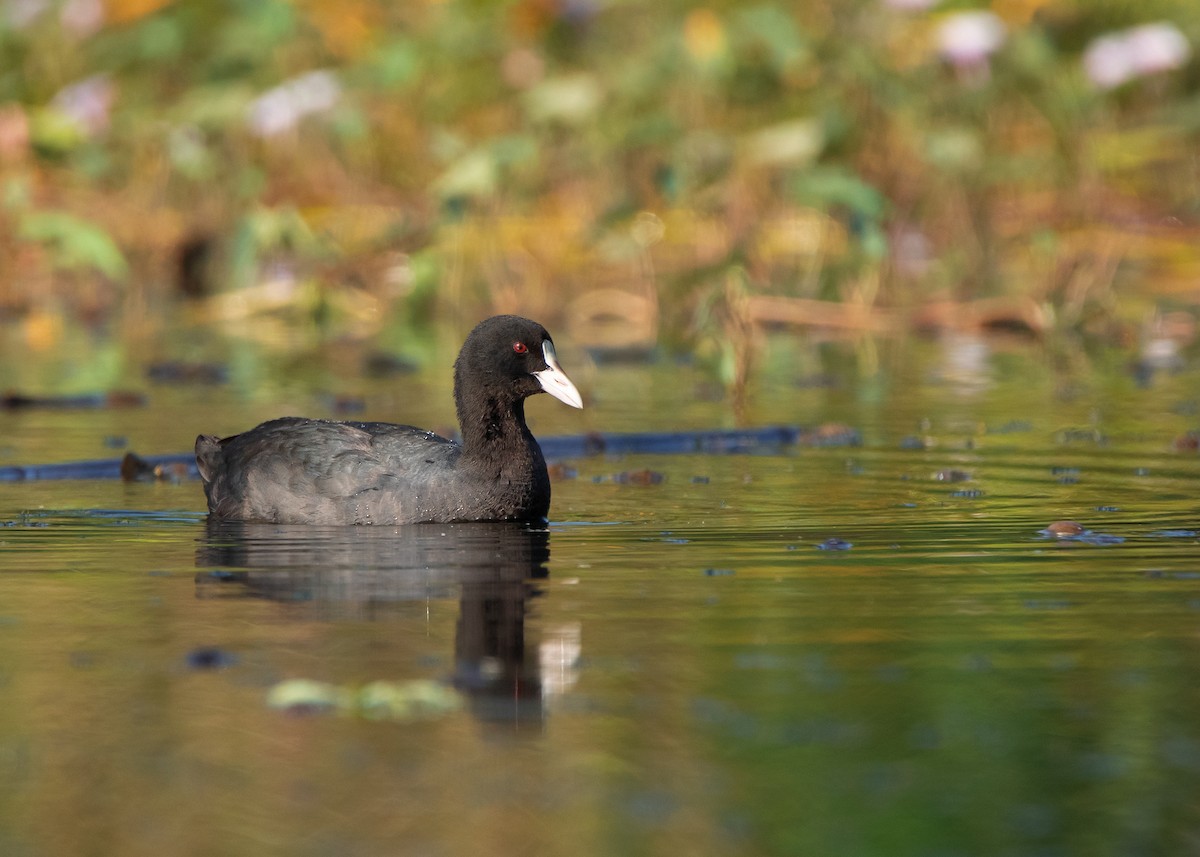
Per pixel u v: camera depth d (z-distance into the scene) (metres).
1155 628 8.19
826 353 20.34
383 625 8.38
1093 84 25.80
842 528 10.70
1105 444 13.91
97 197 26.06
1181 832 5.94
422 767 6.53
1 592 9.13
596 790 6.30
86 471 13.16
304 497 11.27
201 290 26.09
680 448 14.28
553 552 10.10
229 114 24.69
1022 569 9.43
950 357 19.81
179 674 7.62
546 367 11.18
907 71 25.39
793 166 23.88
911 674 7.52
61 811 6.17
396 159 26.72
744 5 26.75
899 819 6.04
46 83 27.19
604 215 22.27
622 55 26.45
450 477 11.18
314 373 18.94
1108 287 22.81
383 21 27.86
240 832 5.98
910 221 26.23
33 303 25.25
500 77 26.83
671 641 8.05
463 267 24.34
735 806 6.15
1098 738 6.75
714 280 20.41
